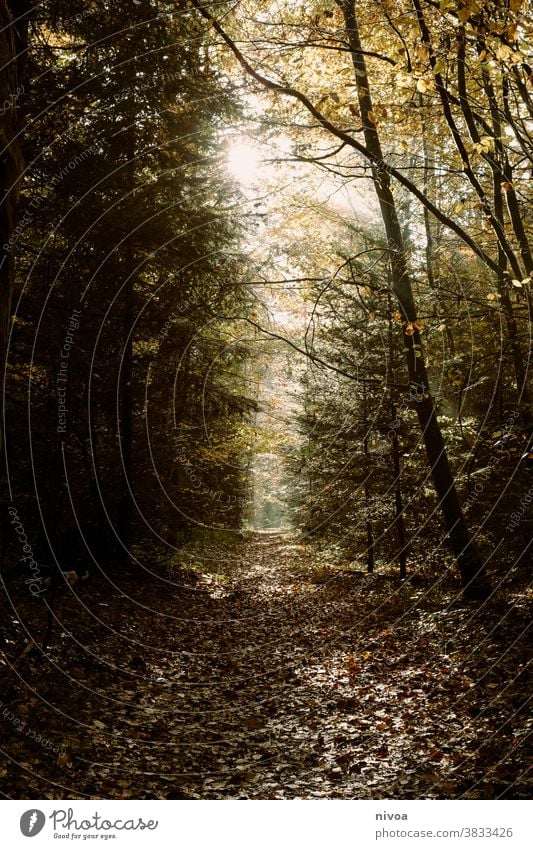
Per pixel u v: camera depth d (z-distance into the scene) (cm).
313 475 1684
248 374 1967
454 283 1171
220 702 763
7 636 721
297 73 1114
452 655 846
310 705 755
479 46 742
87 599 1031
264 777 562
